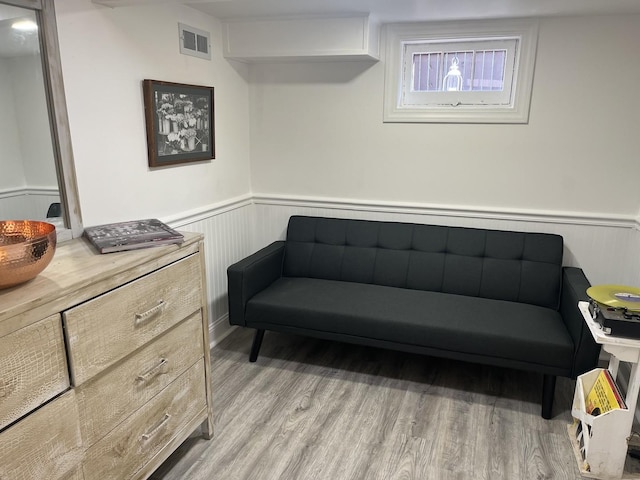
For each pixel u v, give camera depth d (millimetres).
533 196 2742
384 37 2758
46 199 1732
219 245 2900
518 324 2264
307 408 2260
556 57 2537
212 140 2688
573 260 2740
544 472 1857
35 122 1666
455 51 2742
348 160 3021
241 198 3109
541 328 2225
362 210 3057
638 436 1881
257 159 3207
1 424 1134
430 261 2746
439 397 2357
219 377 2531
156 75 2229
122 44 2010
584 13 2398
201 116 2572
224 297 3014
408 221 2986
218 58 2721
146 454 1670
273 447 1993
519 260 2639
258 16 2594
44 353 1226
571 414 2152
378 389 2426
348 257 2891
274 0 2227
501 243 2676
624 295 1839
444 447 1994
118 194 2080
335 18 2521
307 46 2607
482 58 2719
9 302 1149
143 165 2215
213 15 2594
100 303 1385
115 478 1538
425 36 2701
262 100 3092
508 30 2566
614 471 1789
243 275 2508
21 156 1634
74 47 1782
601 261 2699
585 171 2629
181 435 1855
